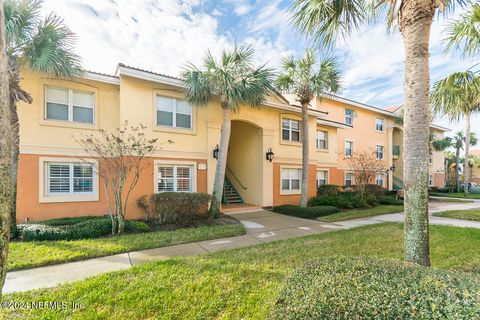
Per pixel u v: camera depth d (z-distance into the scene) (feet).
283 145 42.57
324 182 52.21
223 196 42.19
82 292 10.71
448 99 17.93
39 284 11.69
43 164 25.67
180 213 26.99
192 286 11.33
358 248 17.63
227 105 29.71
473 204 51.06
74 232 19.44
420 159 10.62
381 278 7.04
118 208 21.88
